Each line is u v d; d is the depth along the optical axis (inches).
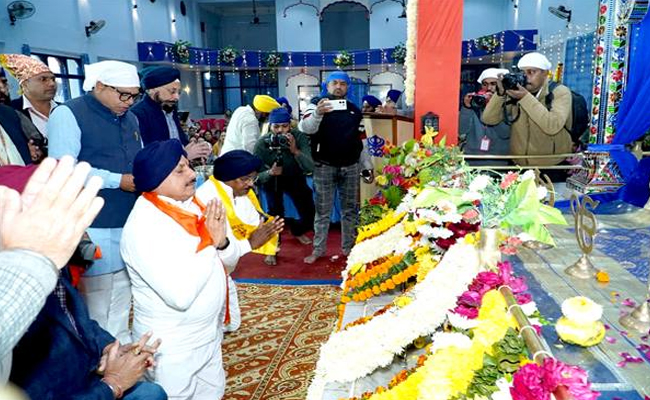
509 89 140.4
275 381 107.2
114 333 108.7
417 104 163.9
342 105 168.9
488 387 50.3
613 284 71.2
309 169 199.3
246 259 195.5
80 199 27.3
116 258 104.0
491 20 703.7
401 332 68.5
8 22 379.6
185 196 79.7
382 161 185.8
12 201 26.7
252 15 967.6
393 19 745.0
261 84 778.8
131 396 65.0
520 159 152.4
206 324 81.0
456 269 69.1
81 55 478.3
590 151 135.5
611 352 53.2
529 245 89.4
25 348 49.7
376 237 111.8
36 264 25.5
